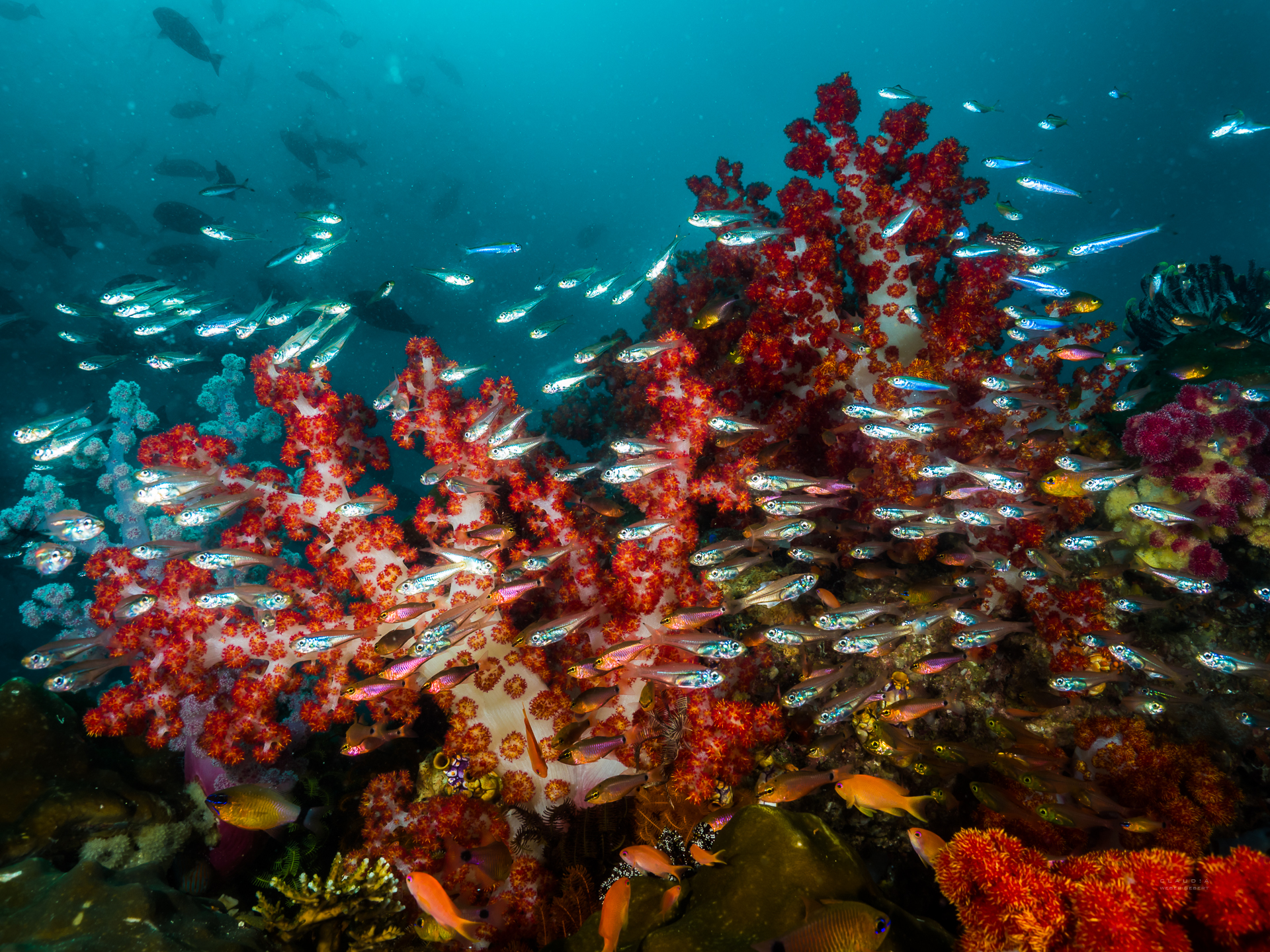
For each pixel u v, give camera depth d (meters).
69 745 0.48
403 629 0.51
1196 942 0.30
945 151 0.60
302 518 0.54
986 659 0.52
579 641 0.54
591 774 0.51
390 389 0.58
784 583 0.50
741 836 0.40
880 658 0.54
